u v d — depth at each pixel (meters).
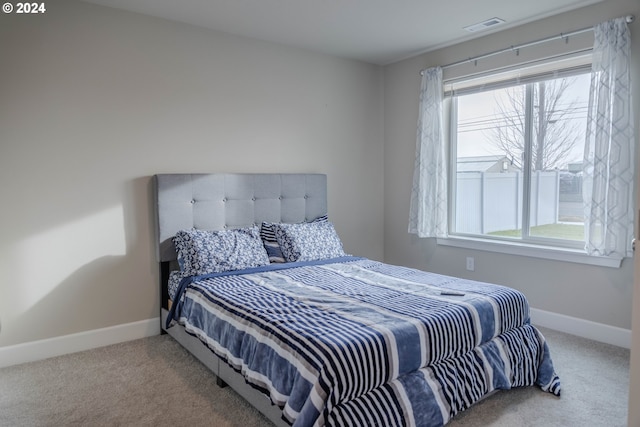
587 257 3.09
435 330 2.00
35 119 2.78
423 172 4.04
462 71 3.83
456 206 4.12
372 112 4.54
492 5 3.02
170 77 3.28
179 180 3.25
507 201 3.69
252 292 2.55
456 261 4.00
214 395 2.36
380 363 1.80
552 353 2.86
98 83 2.99
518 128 3.57
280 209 3.82
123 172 3.12
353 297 2.41
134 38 3.11
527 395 2.34
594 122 2.94
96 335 3.06
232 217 3.53
